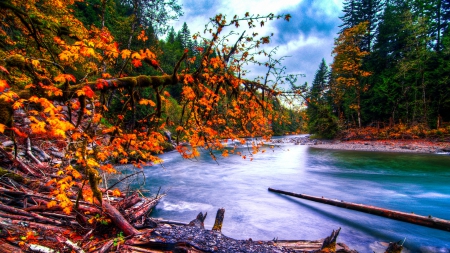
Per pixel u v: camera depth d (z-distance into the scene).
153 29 16.00
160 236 3.92
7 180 5.45
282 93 4.10
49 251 2.97
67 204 3.75
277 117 4.55
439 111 29.33
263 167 16.17
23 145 8.08
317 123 34.91
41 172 7.09
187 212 7.51
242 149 23.53
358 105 34.00
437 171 14.02
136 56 2.90
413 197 9.55
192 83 4.09
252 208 8.18
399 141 26.55
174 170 14.45
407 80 32.44
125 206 5.53
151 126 4.41
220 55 3.77
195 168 15.36
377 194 9.99
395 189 10.69
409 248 5.74
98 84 3.13
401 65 31.09
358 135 31.84
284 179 12.74
